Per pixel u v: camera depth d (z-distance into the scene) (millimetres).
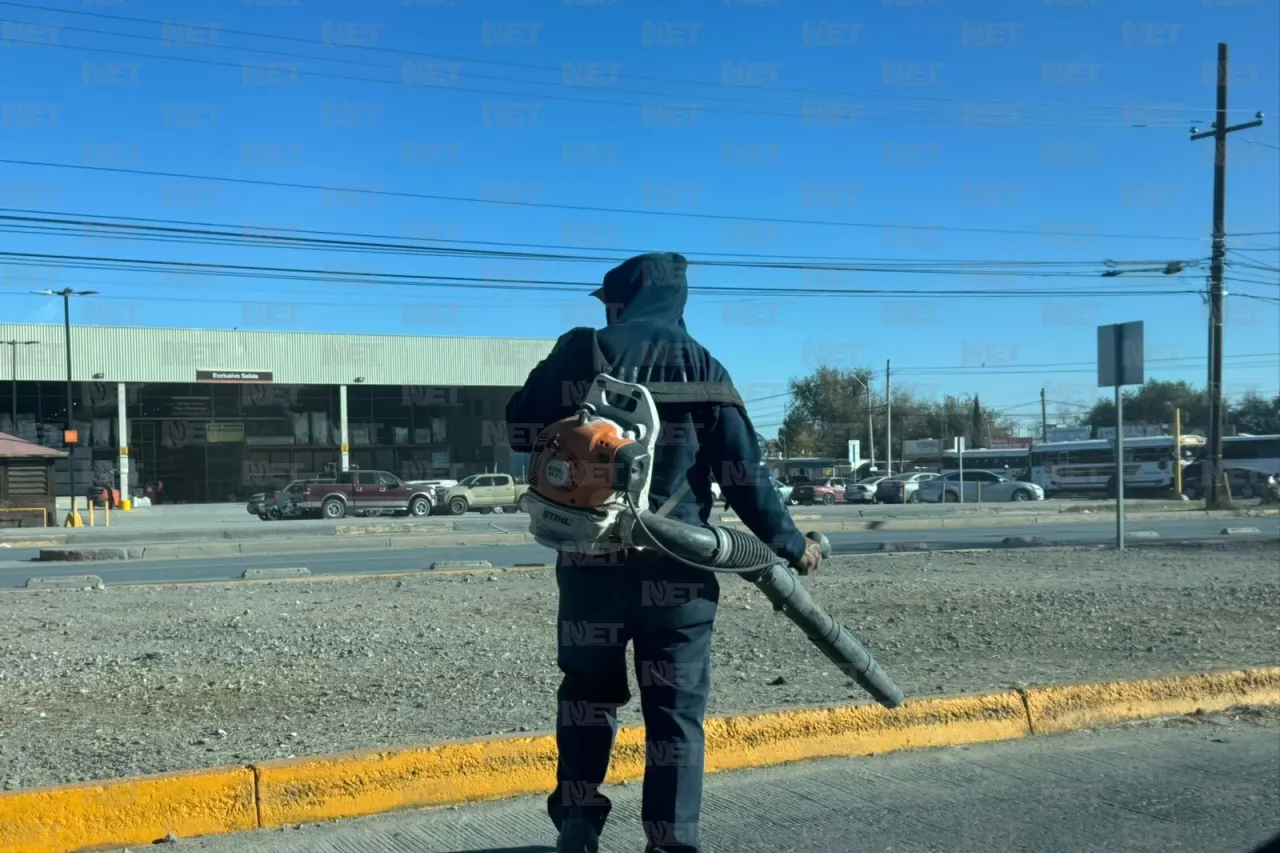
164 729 5309
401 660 7172
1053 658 7145
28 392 54906
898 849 4090
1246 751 5426
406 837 4172
